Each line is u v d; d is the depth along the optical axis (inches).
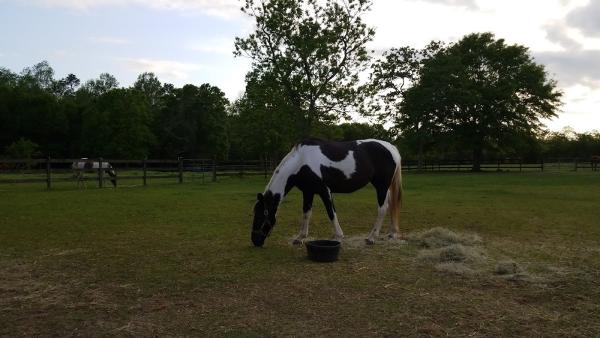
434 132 1552.7
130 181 873.5
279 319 144.4
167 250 249.1
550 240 281.0
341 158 263.3
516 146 1497.3
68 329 136.9
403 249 253.0
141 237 286.7
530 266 211.3
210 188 695.1
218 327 137.8
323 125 987.3
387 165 277.7
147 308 155.3
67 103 2201.0
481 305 157.9
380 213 274.5
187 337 130.3
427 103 1497.3
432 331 134.2
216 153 2244.1
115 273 201.0
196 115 2224.4
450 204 481.4
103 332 134.6
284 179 262.2
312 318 145.2
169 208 433.4
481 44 1590.8
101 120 1987.0
